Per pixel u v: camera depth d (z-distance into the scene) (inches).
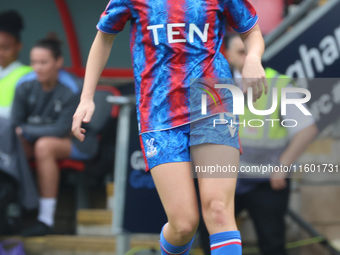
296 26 739.4
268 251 700.0
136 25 524.4
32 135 884.6
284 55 735.7
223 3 519.2
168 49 510.3
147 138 519.2
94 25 1145.4
